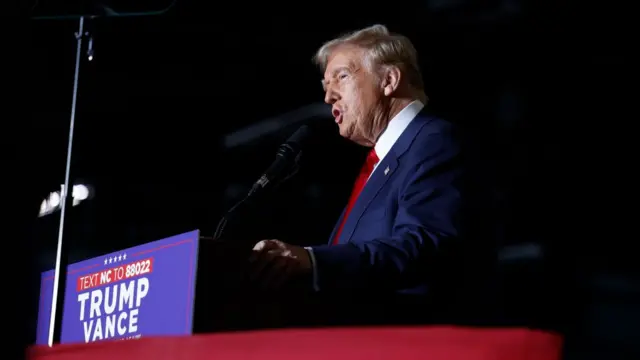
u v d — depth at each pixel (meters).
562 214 13.40
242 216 5.04
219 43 13.14
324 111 13.30
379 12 12.70
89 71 5.48
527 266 13.30
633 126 13.11
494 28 12.65
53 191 11.24
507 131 13.01
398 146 5.34
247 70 13.51
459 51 12.80
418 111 5.64
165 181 14.20
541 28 12.62
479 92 12.92
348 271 4.35
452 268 4.80
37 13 5.24
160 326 4.03
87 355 3.85
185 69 13.49
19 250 4.26
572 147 13.19
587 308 13.62
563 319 13.49
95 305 4.54
